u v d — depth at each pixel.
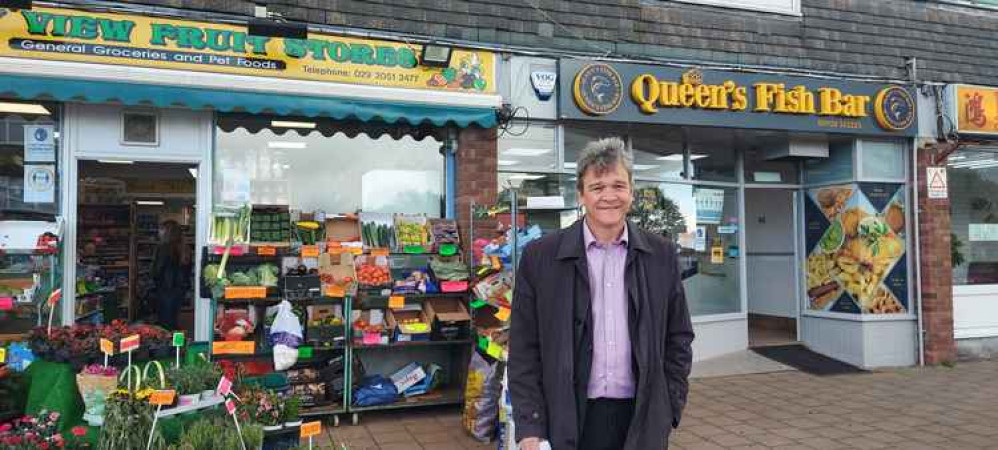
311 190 6.71
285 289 5.73
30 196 5.89
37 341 4.27
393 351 6.70
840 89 8.27
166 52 5.85
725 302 8.95
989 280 9.44
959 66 9.18
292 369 6.01
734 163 9.10
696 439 5.65
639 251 2.79
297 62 6.20
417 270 6.71
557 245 2.80
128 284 8.04
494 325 6.25
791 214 9.90
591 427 2.73
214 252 5.76
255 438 3.79
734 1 8.17
